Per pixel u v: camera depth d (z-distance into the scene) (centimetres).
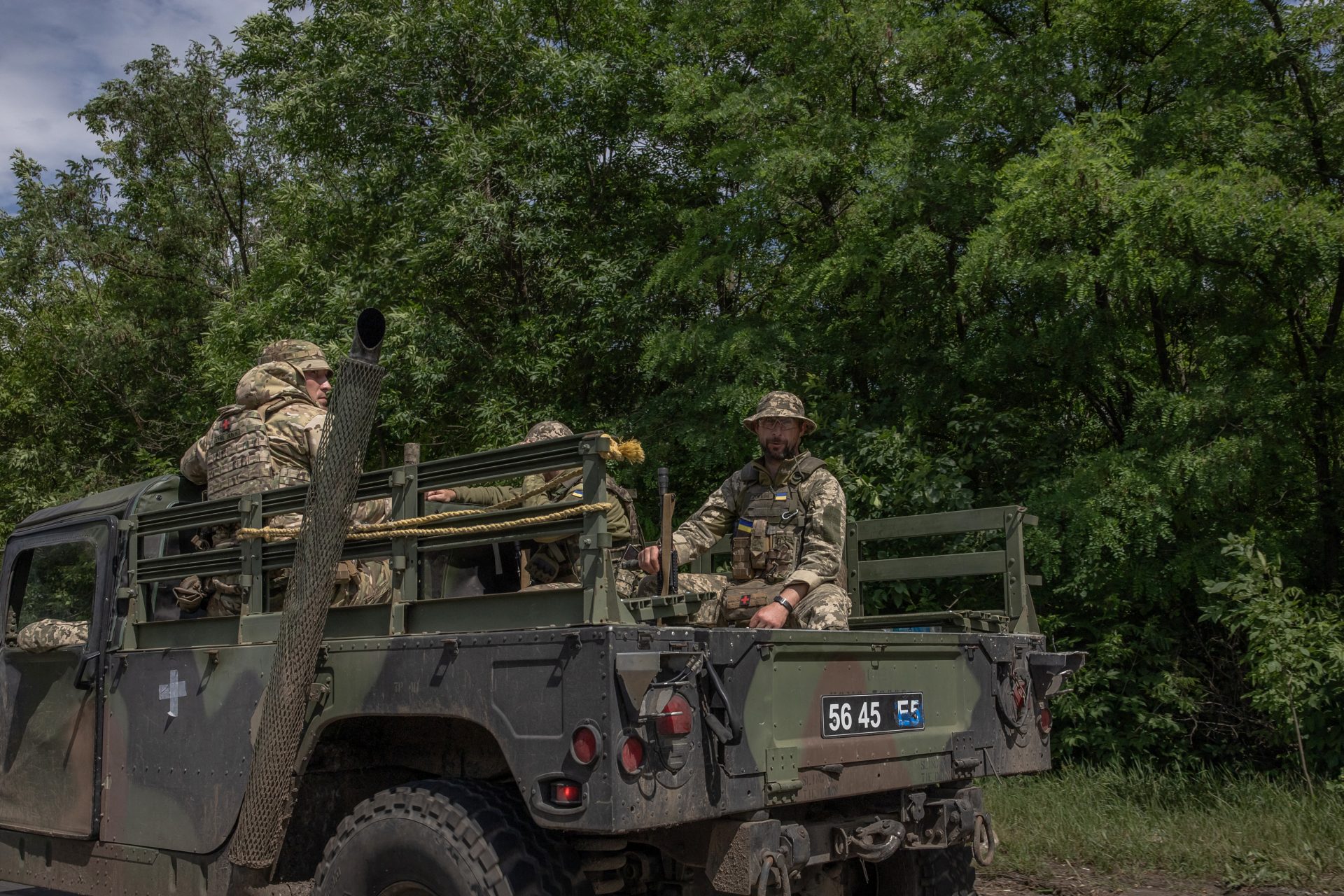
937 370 952
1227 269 812
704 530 493
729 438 976
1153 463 793
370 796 402
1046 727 462
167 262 2177
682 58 1194
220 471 436
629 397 1256
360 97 1362
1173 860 616
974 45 974
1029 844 643
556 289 1212
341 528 343
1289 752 764
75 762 446
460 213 1186
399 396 1204
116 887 422
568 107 1316
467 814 320
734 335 982
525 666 304
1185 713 815
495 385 1203
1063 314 855
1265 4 857
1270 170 816
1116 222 794
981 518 505
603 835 324
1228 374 801
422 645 331
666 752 290
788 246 1125
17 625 491
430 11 1328
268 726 346
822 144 992
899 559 543
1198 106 836
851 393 1011
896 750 369
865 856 363
